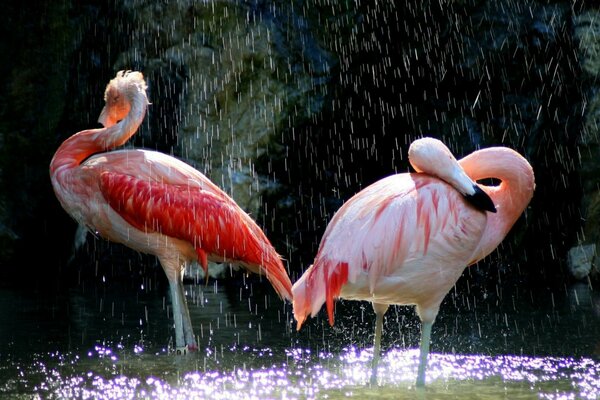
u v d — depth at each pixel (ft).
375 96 51.39
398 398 22.03
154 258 48.37
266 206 48.03
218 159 48.16
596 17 47.44
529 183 24.93
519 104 49.55
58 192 31.22
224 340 30.01
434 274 23.18
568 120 48.08
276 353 27.96
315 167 50.06
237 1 48.47
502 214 25.00
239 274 47.29
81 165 30.94
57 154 31.53
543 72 49.01
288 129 48.47
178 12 48.83
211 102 48.34
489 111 50.34
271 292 42.06
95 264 48.21
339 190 50.98
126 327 32.14
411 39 51.34
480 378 24.47
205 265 30.71
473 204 23.12
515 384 23.72
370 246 22.62
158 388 22.98
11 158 50.21
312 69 48.83
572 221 47.96
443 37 51.01
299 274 48.08
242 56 47.91
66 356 27.04
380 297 23.52
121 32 50.65
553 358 27.20
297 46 48.83
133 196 29.84
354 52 50.14
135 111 31.40
